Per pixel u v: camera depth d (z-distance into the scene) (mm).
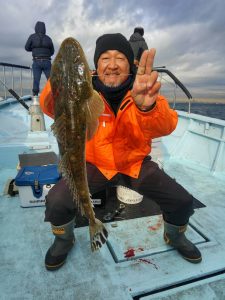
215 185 1865
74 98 752
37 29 3943
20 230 1344
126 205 1523
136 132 1069
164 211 1142
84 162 815
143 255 1165
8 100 3793
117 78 1076
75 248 1210
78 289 1000
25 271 1087
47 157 1756
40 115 2588
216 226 1393
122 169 1162
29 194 1508
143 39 2332
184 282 1043
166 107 977
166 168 2146
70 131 769
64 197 1035
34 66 4062
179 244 1138
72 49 756
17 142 2285
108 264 1117
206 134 2240
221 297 971
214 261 1140
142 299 957
